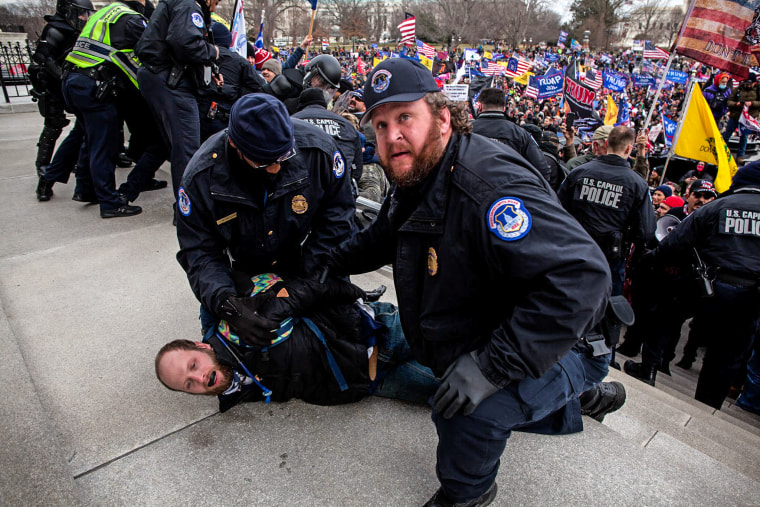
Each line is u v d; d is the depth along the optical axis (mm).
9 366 1938
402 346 1972
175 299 2828
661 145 10297
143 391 2072
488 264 1241
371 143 4391
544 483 1704
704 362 3508
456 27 47188
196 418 1936
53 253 3355
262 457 1765
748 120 10016
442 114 1275
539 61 29906
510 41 53062
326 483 1667
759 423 3531
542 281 1159
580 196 3586
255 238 1961
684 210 5312
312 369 1860
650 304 3803
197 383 1690
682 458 1965
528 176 1241
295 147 1914
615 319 1655
